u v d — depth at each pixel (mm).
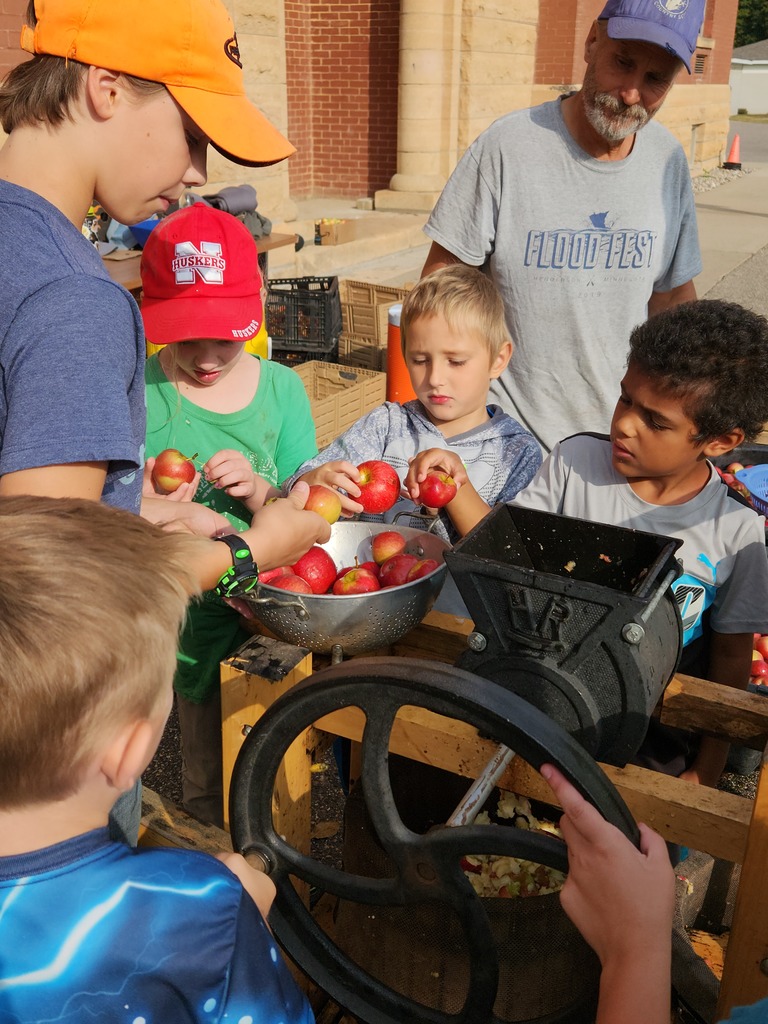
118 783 929
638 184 2689
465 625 1740
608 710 1325
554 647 1309
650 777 1360
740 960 1296
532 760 1071
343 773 2188
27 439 1110
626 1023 972
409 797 1808
